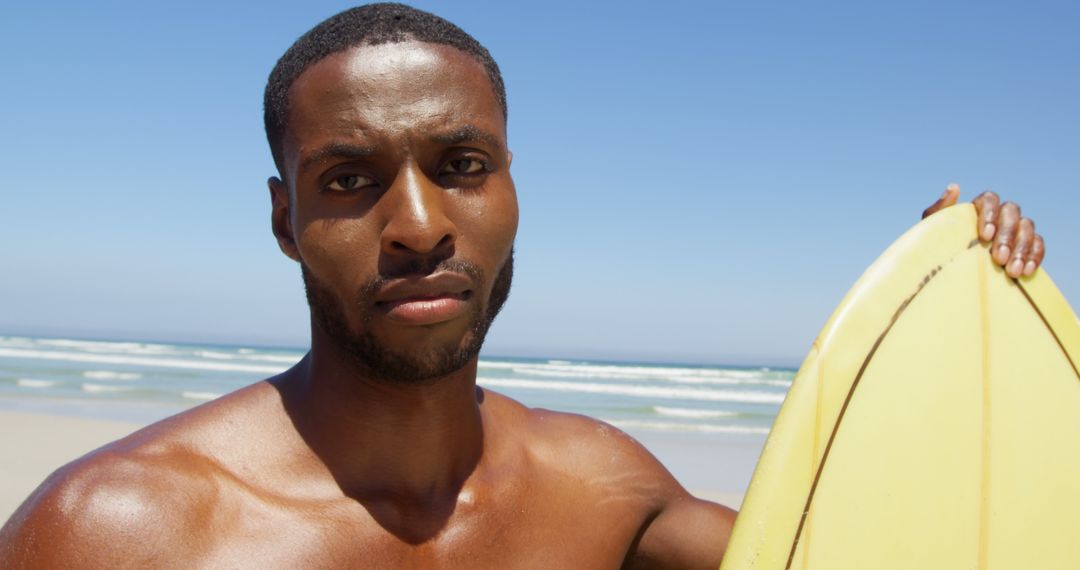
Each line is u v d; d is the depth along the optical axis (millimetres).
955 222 866
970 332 840
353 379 711
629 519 837
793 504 788
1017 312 852
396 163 689
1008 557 803
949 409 820
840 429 806
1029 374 839
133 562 632
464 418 753
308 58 715
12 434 5172
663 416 7582
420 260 682
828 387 811
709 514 893
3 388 8539
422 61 706
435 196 687
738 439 6031
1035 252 862
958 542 799
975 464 814
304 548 677
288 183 729
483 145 711
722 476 4453
